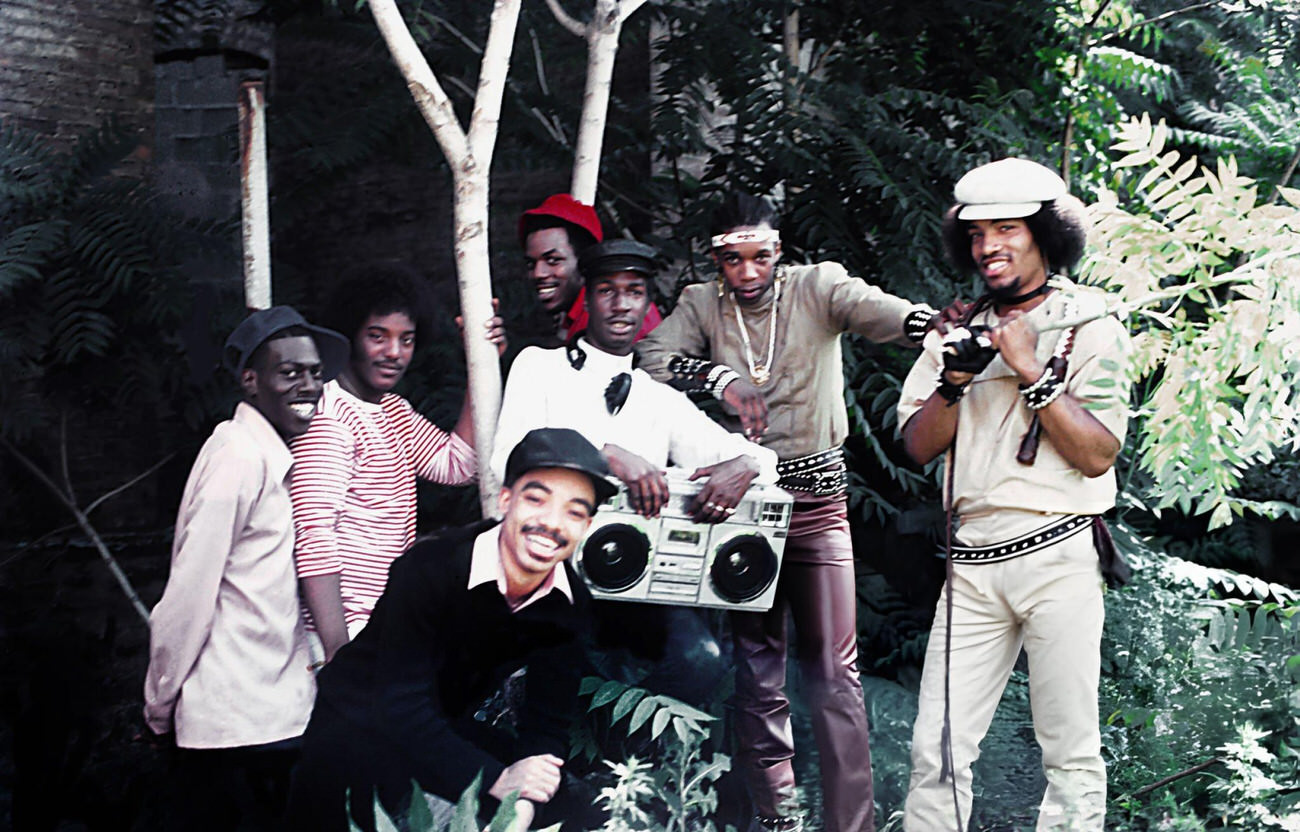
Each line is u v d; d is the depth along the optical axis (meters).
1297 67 5.39
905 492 5.12
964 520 2.98
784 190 4.77
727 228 3.16
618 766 2.74
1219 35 5.46
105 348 4.05
